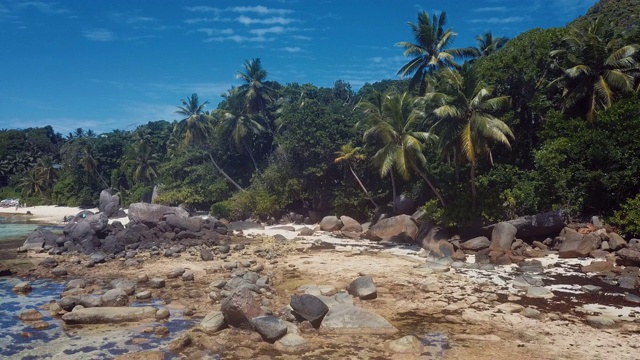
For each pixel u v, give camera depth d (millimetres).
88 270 25422
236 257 29078
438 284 20688
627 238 27469
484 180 32750
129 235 34812
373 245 34312
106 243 32594
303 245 34438
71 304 17172
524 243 28766
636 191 29688
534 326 15094
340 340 14047
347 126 50062
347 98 83062
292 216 51438
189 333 14680
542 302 17766
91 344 13930
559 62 36125
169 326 15539
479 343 13695
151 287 21062
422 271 23547
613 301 17797
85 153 93438
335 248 32750
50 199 98938
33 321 16188
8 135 128625
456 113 28391
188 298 19078
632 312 16406
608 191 30328
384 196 45062
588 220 30078
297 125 50031
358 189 47219
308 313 15227
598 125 31828
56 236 34625
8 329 15375
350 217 44625
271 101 66625
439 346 13492
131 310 16453
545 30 38344
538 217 28938
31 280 23172
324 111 51312
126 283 20125
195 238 36688
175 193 64312
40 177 103938
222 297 18859
